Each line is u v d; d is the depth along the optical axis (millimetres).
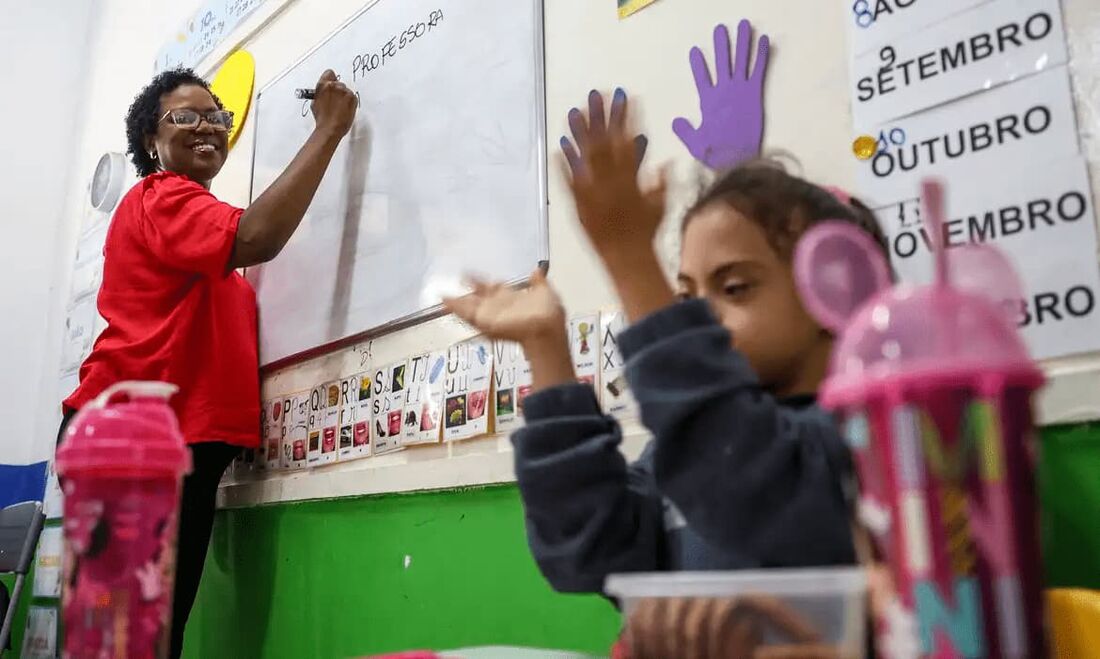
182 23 2439
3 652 2039
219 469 1567
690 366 495
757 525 493
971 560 332
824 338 606
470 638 1154
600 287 1089
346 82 1682
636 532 658
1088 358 696
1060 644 588
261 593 1597
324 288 1609
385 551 1325
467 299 710
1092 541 667
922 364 347
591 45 1180
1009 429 339
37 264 3035
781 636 367
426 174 1432
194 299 1588
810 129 912
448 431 1249
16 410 2906
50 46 3188
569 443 631
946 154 803
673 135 1046
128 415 720
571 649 1024
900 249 815
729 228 623
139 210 1607
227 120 1812
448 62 1430
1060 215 728
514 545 1115
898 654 344
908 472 345
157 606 696
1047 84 752
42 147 3115
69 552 697
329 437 1510
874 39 871
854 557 500
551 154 1208
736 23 1001
